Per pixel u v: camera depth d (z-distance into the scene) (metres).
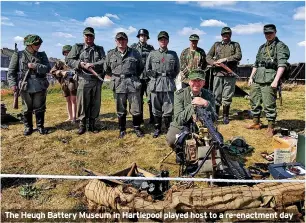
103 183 3.86
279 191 3.53
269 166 4.70
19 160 5.65
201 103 4.27
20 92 6.90
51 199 4.17
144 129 7.61
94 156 5.91
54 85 16.69
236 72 7.79
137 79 6.78
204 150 4.11
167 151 6.08
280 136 5.70
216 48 7.72
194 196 3.44
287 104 11.32
